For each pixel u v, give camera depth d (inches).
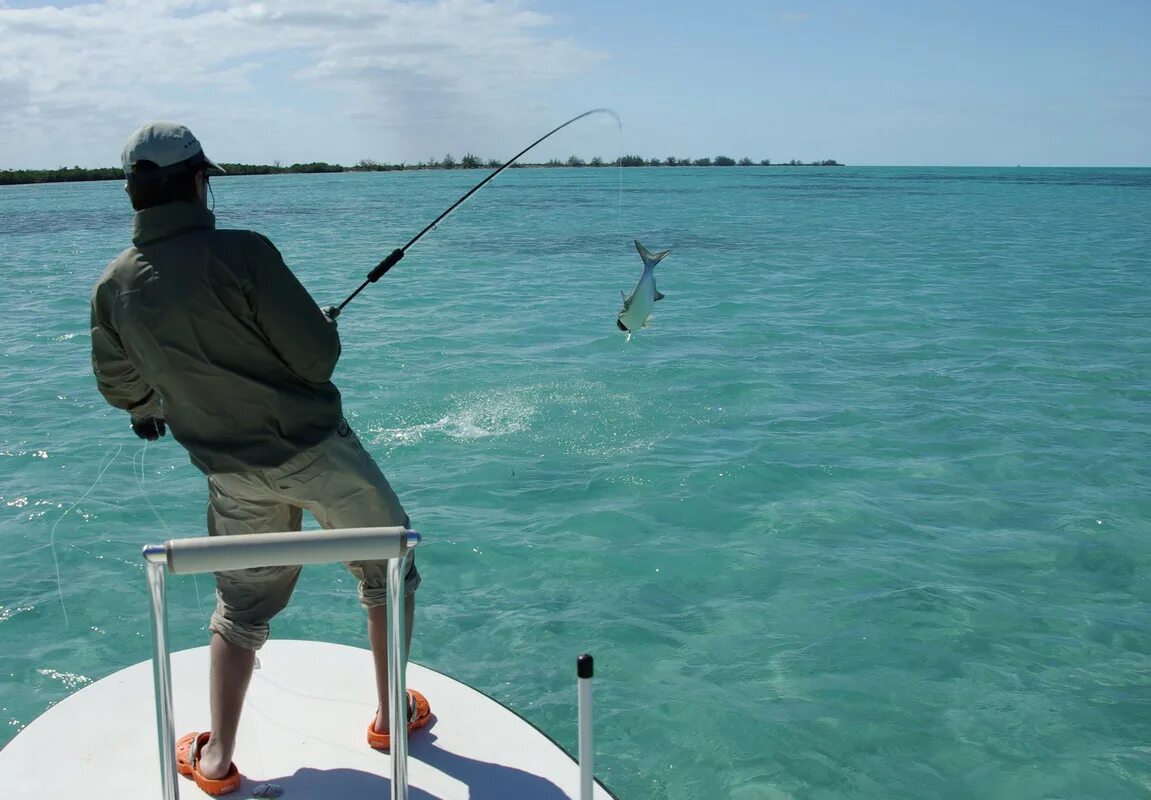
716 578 190.4
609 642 166.4
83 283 616.4
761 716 145.1
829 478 244.5
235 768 94.8
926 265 724.7
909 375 354.3
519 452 263.7
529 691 151.7
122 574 192.1
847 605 178.9
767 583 188.1
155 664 74.8
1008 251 834.8
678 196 1995.6
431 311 497.0
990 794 129.1
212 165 91.4
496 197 1931.6
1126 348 404.2
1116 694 151.2
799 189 2427.4
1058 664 159.5
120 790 93.3
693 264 727.7
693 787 129.9
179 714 105.6
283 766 97.3
